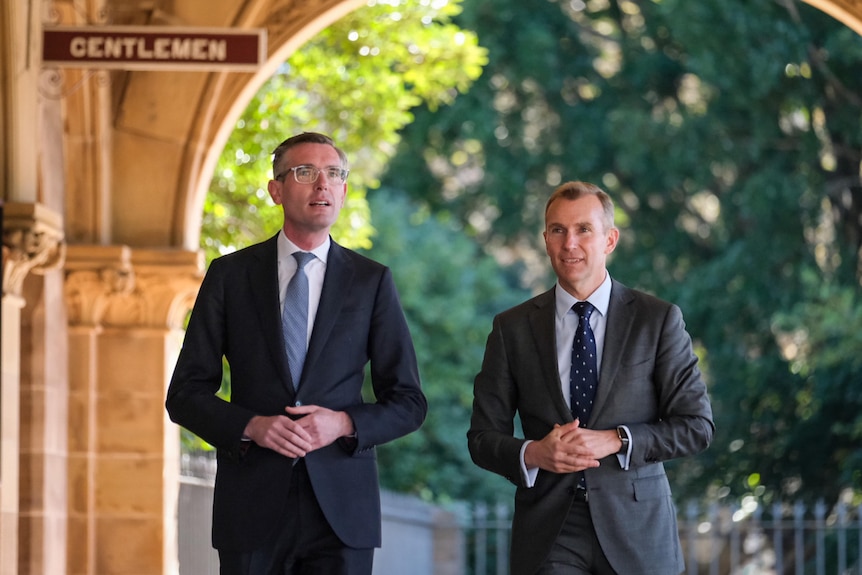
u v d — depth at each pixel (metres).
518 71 48.12
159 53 20.02
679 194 47.19
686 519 40.69
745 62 42.12
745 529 35.62
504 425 14.25
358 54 31.38
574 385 13.95
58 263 20.94
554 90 48.75
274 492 13.38
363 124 32.28
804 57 41.50
